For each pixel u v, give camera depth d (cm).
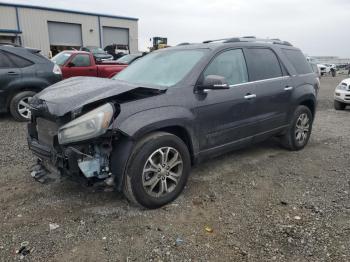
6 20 3200
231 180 435
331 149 587
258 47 497
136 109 336
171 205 363
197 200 376
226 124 425
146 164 338
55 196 383
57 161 334
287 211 353
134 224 325
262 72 486
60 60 1119
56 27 3534
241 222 331
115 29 4009
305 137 578
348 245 292
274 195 392
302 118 564
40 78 795
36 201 371
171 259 274
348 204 369
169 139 353
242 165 492
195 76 395
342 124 831
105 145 329
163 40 3278
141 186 336
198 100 388
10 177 437
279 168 483
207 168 477
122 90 338
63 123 332
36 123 380
